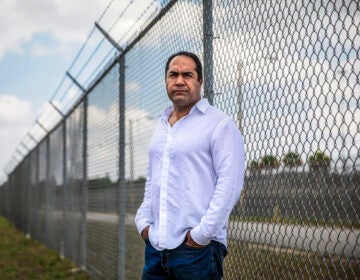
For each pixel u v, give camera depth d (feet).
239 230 9.31
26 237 48.67
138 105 14.64
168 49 12.25
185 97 7.68
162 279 7.82
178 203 7.40
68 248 28.81
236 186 6.96
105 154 19.22
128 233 16.06
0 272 26.94
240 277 9.16
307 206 7.22
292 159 7.52
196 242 7.07
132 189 15.42
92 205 22.12
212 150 7.25
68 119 28.71
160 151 7.84
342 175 6.54
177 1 11.72
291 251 7.61
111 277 18.39
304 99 7.22
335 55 6.58
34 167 46.70
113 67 17.88
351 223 6.48
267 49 8.19
